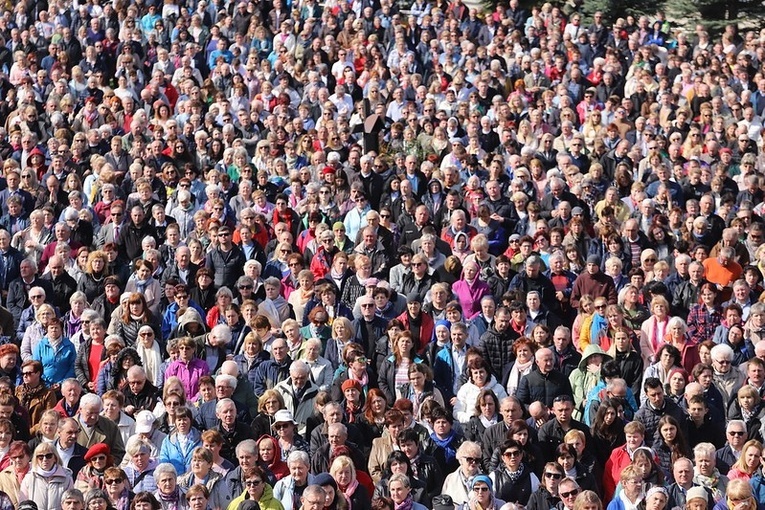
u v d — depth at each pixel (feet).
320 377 166.40
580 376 167.12
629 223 208.74
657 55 319.47
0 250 199.72
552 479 138.72
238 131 264.31
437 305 183.32
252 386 162.91
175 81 301.02
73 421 147.74
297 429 156.76
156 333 179.42
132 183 235.40
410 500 137.49
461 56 312.71
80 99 287.48
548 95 280.10
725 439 155.63
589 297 180.14
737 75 298.76
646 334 177.78
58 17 327.88
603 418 150.51
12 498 141.49
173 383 150.82
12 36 315.78
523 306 178.29
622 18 349.61
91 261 195.52
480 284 189.37
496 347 172.35
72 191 224.94
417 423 151.53
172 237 204.95
